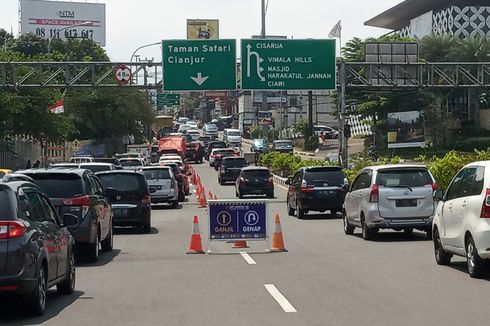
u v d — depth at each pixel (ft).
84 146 231.71
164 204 127.03
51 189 54.85
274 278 46.47
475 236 44.14
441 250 51.31
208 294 40.81
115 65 138.51
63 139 192.75
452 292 40.47
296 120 395.34
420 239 70.28
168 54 135.33
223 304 37.65
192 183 184.75
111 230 64.13
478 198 44.50
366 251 60.95
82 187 55.36
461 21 317.42
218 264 53.98
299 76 135.85
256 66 134.92
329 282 44.50
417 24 352.49
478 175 45.73
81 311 36.32
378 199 68.54
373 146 250.37
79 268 52.90
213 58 135.54
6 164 176.45
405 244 66.03
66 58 247.50
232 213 61.77
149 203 80.59
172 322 33.32
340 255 58.39
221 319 33.81
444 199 50.78
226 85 135.74
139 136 280.72
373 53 146.61
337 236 74.28
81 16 347.15
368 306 36.60
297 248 63.62
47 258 35.94
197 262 55.36
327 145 308.40
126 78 138.10
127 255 60.59
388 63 141.18
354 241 69.21
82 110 243.81
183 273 49.52
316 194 95.81
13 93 158.30
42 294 35.29
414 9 344.90
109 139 253.24
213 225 61.57
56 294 41.55
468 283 43.57
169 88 135.33
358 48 255.91
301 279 45.88
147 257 59.06
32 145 201.67
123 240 72.84
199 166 269.03
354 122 344.69
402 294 39.99
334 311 35.40
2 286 32.73
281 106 363.15
